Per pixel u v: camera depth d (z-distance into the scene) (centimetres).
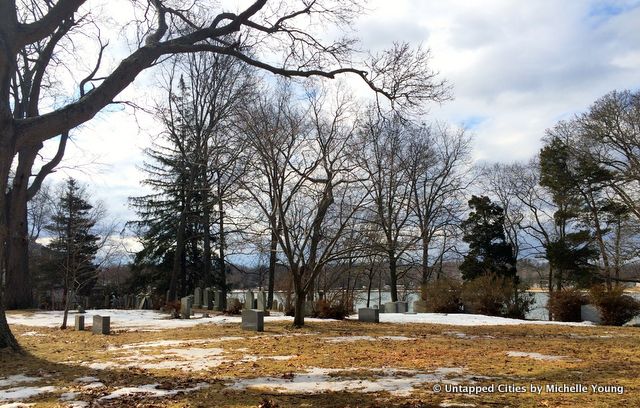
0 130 1129
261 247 2666
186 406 741
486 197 4144
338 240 2166
